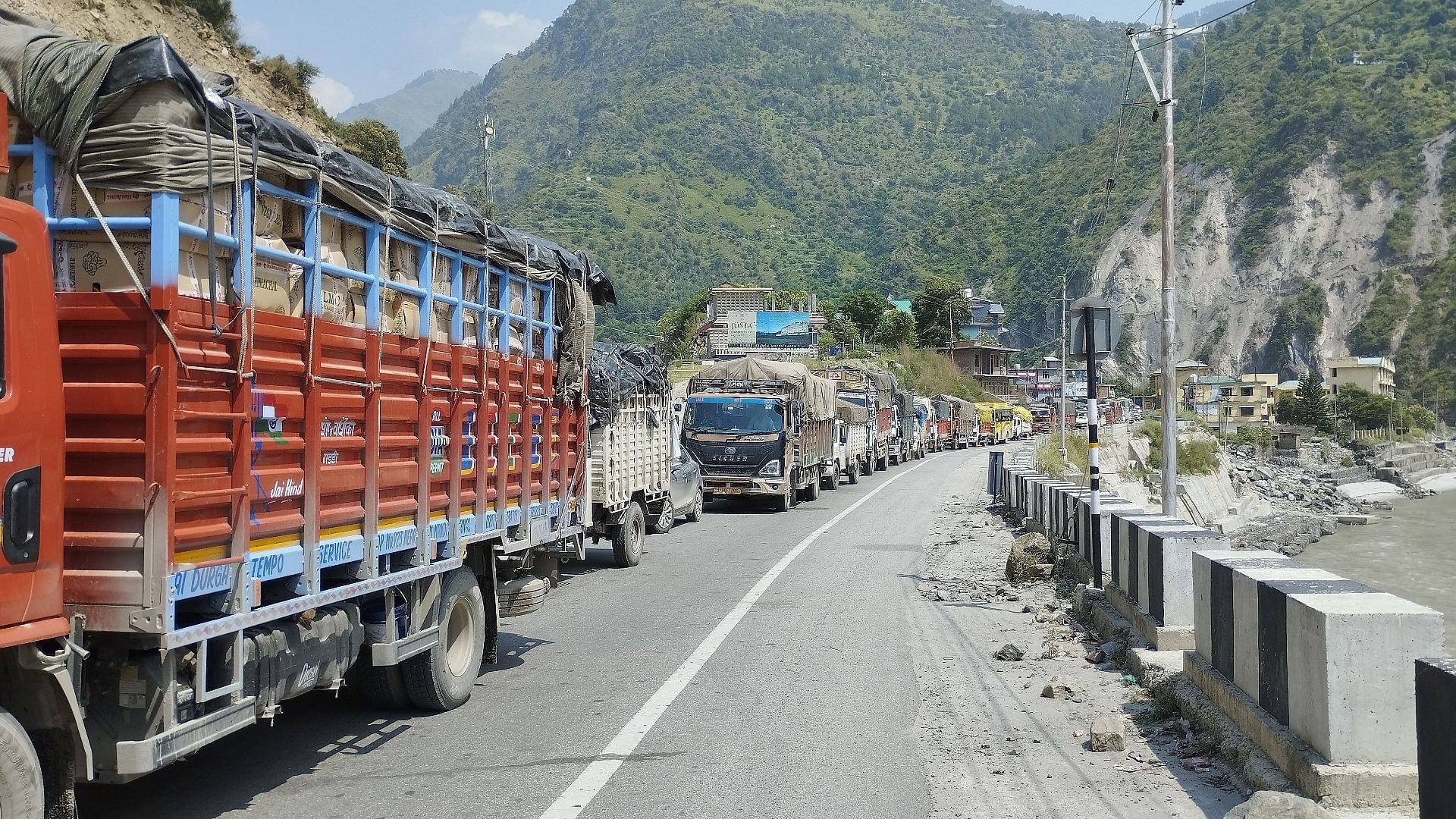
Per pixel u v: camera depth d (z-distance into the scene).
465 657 8.31
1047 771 6.62
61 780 4.57
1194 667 7.79
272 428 5.46
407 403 6.98
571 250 10.64
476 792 6.18
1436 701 4.48
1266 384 149.00
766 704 8.25
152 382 4.65
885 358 100.69
